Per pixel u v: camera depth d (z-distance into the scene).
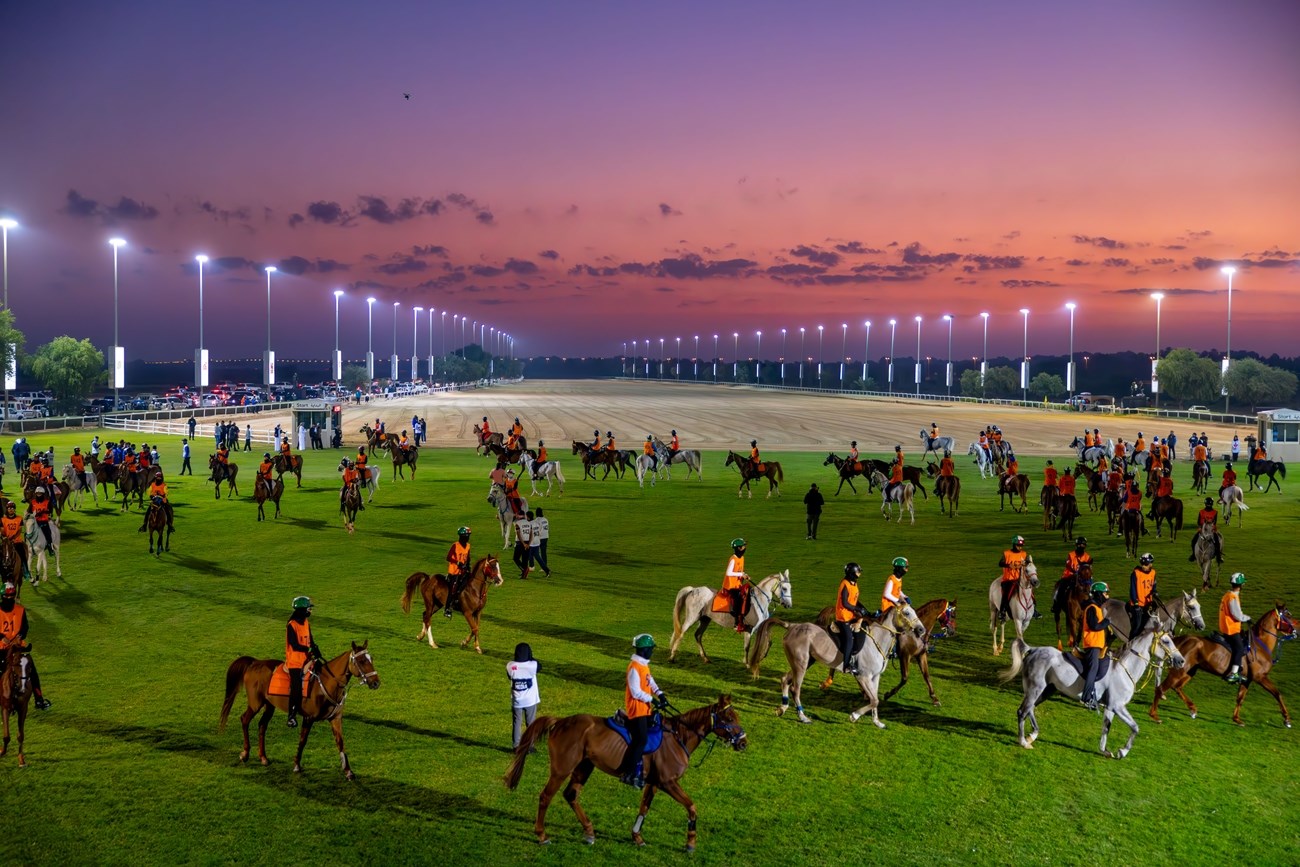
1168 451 58.38
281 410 109.75
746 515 41.56
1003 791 14.20
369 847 12.45
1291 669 20.45
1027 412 125.00
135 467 42.62
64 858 12.12
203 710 17.34
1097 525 39.00
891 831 12.97
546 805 12.62
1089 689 15.34
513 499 32.78
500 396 176.50
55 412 101.75
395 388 177.38
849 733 16.42
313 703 14.22
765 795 14.04
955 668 20.16
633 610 24.80
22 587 27.20
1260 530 37.47
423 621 21.62
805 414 119.69
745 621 19.28
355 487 36.78
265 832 12.80
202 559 31.36
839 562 31.16
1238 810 13.66
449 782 14.41
